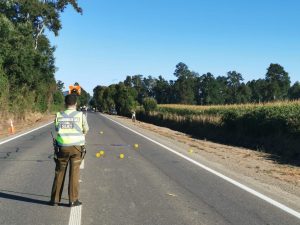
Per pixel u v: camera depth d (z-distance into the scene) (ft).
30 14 165.48
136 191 29.53
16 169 37.76
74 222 21.81
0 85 109.50
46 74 170.50
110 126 113.50
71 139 24.59
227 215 23.75
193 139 84.17
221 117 99.25
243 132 85.40
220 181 34.01
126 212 23.97
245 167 44.34
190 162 44.78
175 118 143.74
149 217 23.02
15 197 27.09
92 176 35.06
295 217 23.65
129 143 64.49
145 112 209.26
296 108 78.33
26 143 61.26
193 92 526.57
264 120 77.92
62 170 25.07
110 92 356.79
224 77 572.10
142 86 629.51
